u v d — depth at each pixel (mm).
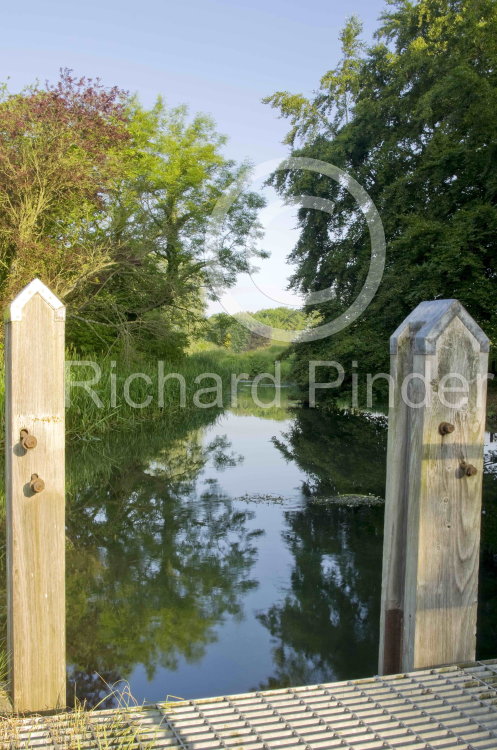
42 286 2031
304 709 1960
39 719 1900
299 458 9234
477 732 1832
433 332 2088
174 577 4469
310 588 4289
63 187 12789
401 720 1886
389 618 2270
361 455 9531
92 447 9695
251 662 3250
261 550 5059
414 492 2141
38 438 2043
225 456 9336
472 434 2152
